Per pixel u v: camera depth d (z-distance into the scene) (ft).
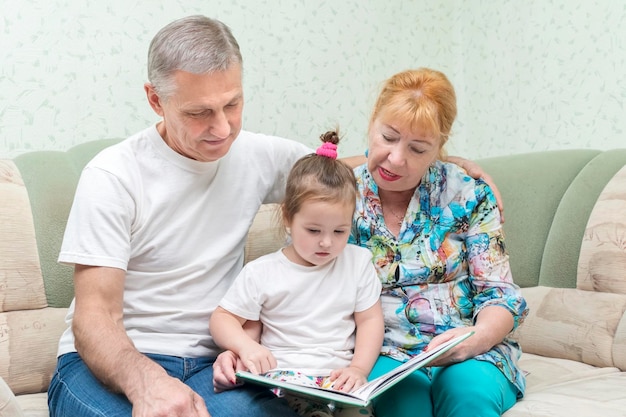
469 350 4.30
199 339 4.54
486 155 8.80
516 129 8.35
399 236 4.88
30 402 4.81
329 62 8.08
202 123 4.18
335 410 4.45
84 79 6.51
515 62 8.32
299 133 7.85
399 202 5.03
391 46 8.63
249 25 7.46
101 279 4.12
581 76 7.52
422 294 4.80
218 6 7.25
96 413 3.76
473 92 8.96
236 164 4.77
